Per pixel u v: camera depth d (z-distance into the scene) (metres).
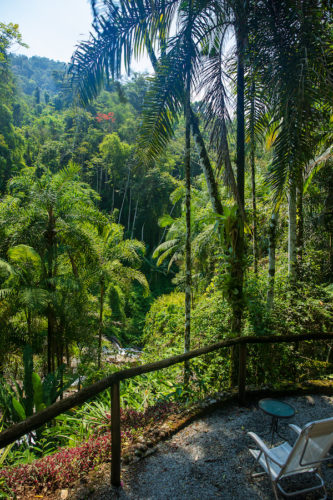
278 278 6.18
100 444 2.62
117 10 3.81
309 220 8.52
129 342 16.44
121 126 30.72
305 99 3.49
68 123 39.38
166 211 27.34
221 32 4.18
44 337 7.81
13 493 2.06
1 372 7.12
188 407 3.22
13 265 6.79
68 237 7.66
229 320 5.23
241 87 4.33
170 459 2.44
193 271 11.97
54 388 5.00
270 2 3.85
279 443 2.67
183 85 3.98
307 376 4.79
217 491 2.10
